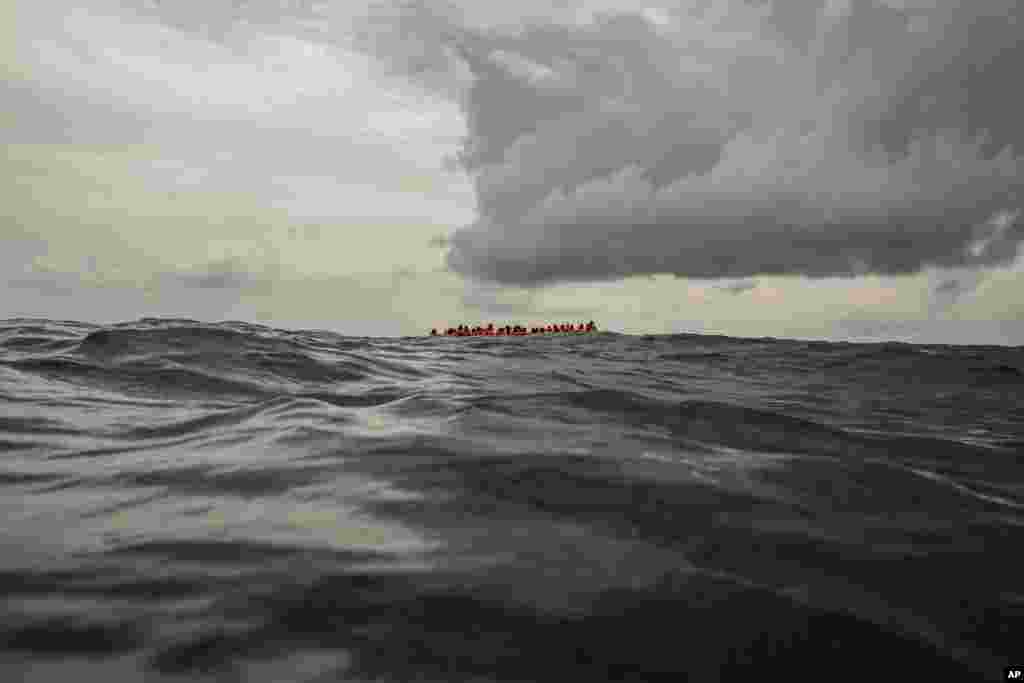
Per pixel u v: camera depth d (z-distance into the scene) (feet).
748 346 73.36
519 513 7.68
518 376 31.09
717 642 5.10
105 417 14.05
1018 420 23.22
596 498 8.39
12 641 4.47
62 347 28.25
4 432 12.15
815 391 32.14
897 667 5.12
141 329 30.76
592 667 4.59
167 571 5.70
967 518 9.28
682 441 12.60
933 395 31.73
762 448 12.68
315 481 8.66
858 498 9.71
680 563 6.54
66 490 8.36
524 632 4.94
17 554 6.05
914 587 6.69
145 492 8.25
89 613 4.90
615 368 42.75
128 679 4.06
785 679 4.76
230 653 4.42
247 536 6.61
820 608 5.87
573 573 6.05
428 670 4.37
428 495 8.13
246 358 26.91
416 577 5.73
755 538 7.52
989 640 5.74
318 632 4.75
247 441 11.21
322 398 19.86
